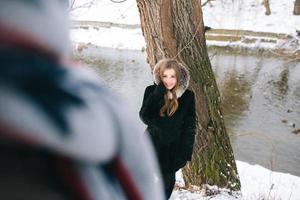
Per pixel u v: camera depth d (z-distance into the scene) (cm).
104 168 55
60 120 49
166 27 495
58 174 49
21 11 49
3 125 46
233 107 1609
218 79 2009
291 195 627
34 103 48
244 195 607
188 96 392
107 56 2530
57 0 53
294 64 2173
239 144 1272
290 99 1720
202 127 550
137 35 2842
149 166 63
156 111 388
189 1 507
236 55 2520
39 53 50
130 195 59
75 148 49
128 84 1892
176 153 393
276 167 1147
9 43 48
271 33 2655
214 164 561
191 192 550
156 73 386
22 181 47
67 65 55
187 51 513
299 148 1247
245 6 2927
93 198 52
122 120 59
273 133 1352
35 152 47
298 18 2858
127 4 3031
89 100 53
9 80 47
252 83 1942
